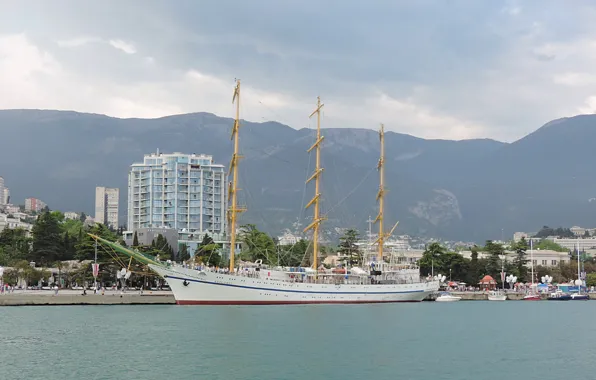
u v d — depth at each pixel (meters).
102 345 97.31
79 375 75.94
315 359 88.56
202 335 109.31
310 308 169.62
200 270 167.75
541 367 85.81
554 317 162.75
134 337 105.88
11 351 91.38
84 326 119.50
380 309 175.88
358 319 143.25
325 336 112.00
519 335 120.25
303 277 186.50
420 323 138.88
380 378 77.25
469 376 79.44
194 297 167.50
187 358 87.38
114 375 76.12
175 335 108.88
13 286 193.38
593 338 116.56
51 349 93.38
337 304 187.75
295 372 79.62
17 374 76.25
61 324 122.31
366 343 104.75
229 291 170.25
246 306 170.25
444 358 91.81
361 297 194.12
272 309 161.88
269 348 97.06
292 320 135.62
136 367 80.81
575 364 88.25
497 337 116.69
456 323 141.25
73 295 169.38
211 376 76.31
